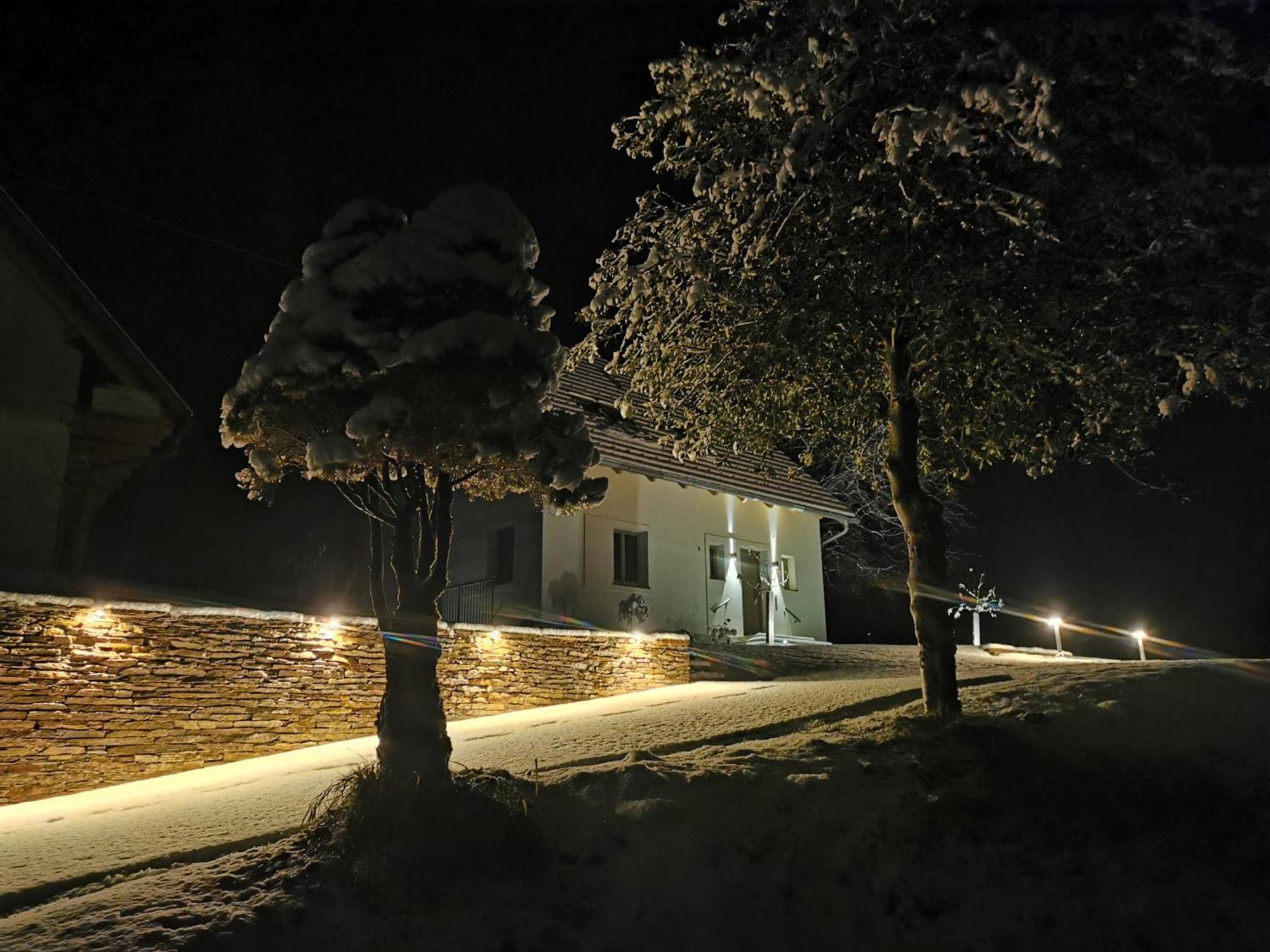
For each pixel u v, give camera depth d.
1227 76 8.27
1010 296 8.71
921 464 11.67
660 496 20.88
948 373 10.08
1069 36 8.26
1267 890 6.62
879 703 9.82
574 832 6.01
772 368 10.46
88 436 15.13
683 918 5.55
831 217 8.91
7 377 13.49
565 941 5.14
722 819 6.36
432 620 6.27
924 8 8.51
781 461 24.83
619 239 10.69
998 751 7.86
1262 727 8.81
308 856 5.47
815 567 24.00
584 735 9.77
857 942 5.75
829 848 6.35
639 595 19.61
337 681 11.96
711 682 16.19
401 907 5.05
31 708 9.56
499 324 6.04
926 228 8.76
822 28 8.83
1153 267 8.30
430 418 5.95
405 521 6.39
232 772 10.06
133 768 10.06
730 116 10.00
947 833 6.74
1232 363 8.28
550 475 6.41
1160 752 8.16
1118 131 8.32
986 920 6.12
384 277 6.12
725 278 9.75
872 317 9.55
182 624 10.84
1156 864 6.74
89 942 4.65
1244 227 8.09
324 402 6.04
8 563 12.84
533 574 18.31
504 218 6.59
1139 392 9.37
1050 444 10.27
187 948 4.57
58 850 6.57
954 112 7.55
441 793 5.75
